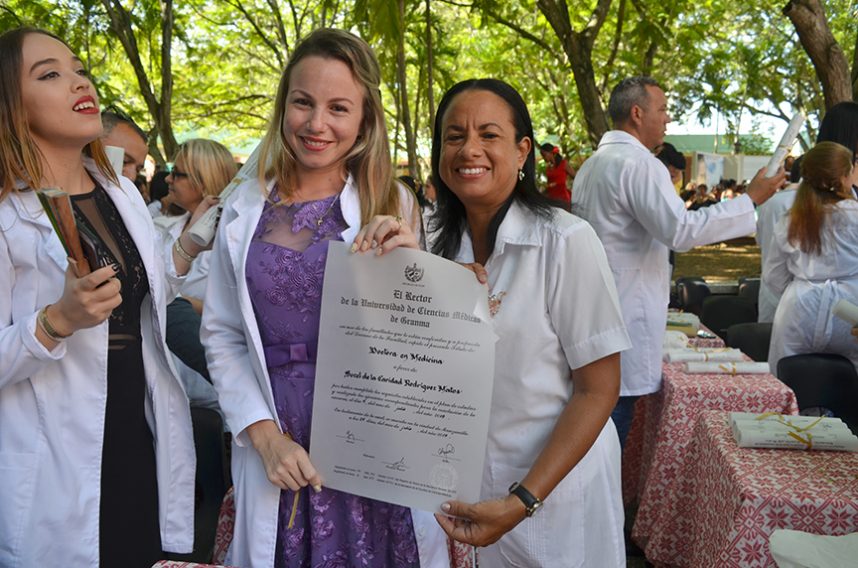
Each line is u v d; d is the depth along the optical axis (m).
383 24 5.02
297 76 1.45
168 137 8.38
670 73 15.42
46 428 1.64
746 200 2.90
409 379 1.41
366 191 1.53
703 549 2.37
